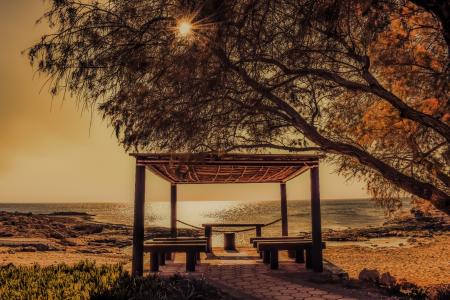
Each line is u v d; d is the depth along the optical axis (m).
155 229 35.69
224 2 3.55
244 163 8.99
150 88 4.14
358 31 4.46
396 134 5.95
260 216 73.12
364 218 56.94
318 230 9.27
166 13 3.91
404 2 4.12
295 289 7.47
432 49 5.36
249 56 4.12
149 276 6.30
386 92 4.57
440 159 6.00
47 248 17.19
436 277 10.63
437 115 4.73
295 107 5.25
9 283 5.69
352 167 7.20
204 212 132.25
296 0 3.81
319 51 4.42
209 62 4.06
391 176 5.08
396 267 13.01
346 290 7.41
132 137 4.19
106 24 3.98
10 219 30.20
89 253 17.45
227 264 10.55
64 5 3.85
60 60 3.89
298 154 9.04
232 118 4.77
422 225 33.50
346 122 6.32
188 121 4.34
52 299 4.85
